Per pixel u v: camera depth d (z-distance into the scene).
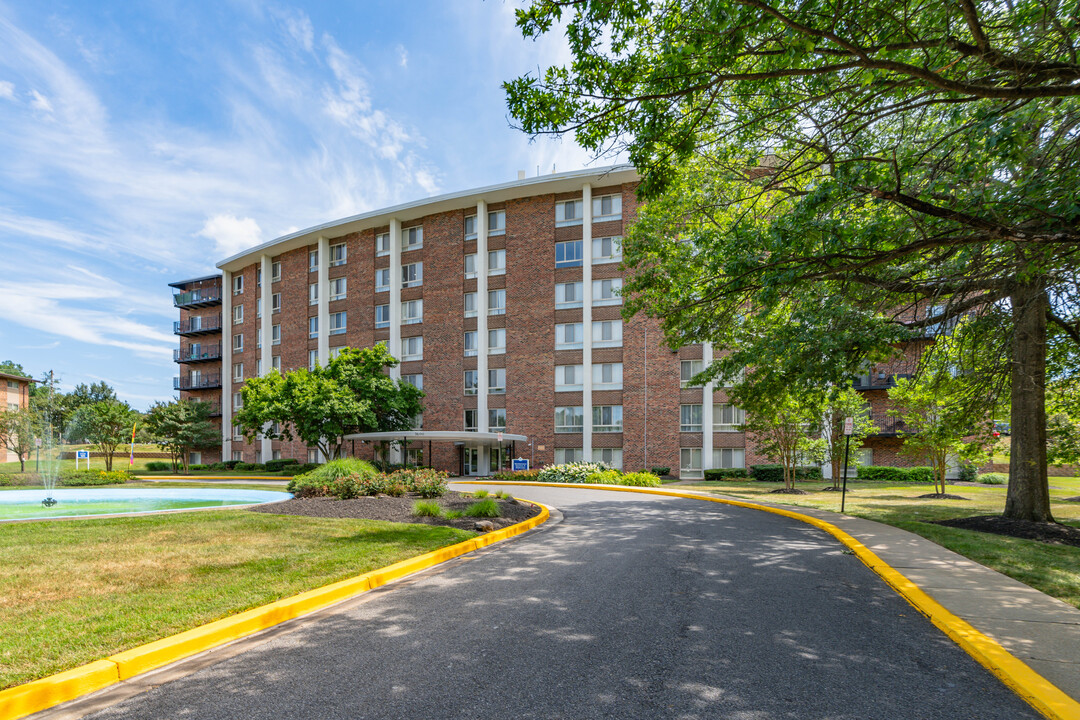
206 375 52.22
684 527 11.92
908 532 10.57
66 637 4.65
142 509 15.49
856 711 3.61
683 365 31.28
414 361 37.03
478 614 5.65
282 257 43.84
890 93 7.28
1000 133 5.63
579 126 7.63
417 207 36.28
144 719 3.52
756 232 8.29
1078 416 14.02
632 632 5.11
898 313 10.44
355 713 3.57
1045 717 3.53
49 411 40.88
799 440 22.31
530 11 6.99
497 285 35.00
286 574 6.77
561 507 16.03
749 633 5.10
